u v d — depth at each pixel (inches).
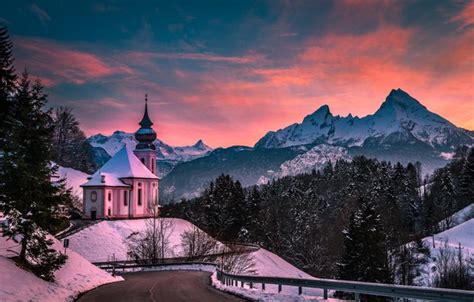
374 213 2082.9
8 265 911.0
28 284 855.7
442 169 6717.5
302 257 3762.3
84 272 1301.7
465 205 5201.8
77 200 3907.5
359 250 1990.7
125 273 1999.3
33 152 1045.8
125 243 3024.1
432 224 4739.2
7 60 1862.7
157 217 3622.0
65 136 5265.8
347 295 1321.4
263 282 942.4
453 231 4330.7
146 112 4756.4
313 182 6604.3
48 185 1048.2
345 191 5418.3
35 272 993.5
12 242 1122.7
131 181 3868.1
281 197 5324.8
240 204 4503.0
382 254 2006.6
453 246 3902.6
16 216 1003.9
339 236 3494.1
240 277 1119.6
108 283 1304.1
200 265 2337.6
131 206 3850.9
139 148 4719.5
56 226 1064.8
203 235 3088.1
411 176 6053.2
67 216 1109.1
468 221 4424.2
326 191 5890.8
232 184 4726.9
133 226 3344.0
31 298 773.3
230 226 4377.5
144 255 2728.8
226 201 4404.5
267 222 4350.4
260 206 4813.0
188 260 2741.1
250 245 3408.0
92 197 3641.7
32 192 1001.5
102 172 3878.0
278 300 747.4
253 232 4426.7
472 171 5196.9
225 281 1355.8
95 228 3093.0
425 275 2878.9
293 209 4483.3
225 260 2496.3
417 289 533.6
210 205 4453.7
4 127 1065.5
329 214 4837.6
